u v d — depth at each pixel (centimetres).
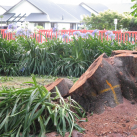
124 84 343
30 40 854
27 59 785
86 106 341
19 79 680
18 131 261
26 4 4297
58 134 269
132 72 352
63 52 844
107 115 311
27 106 271
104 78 332
